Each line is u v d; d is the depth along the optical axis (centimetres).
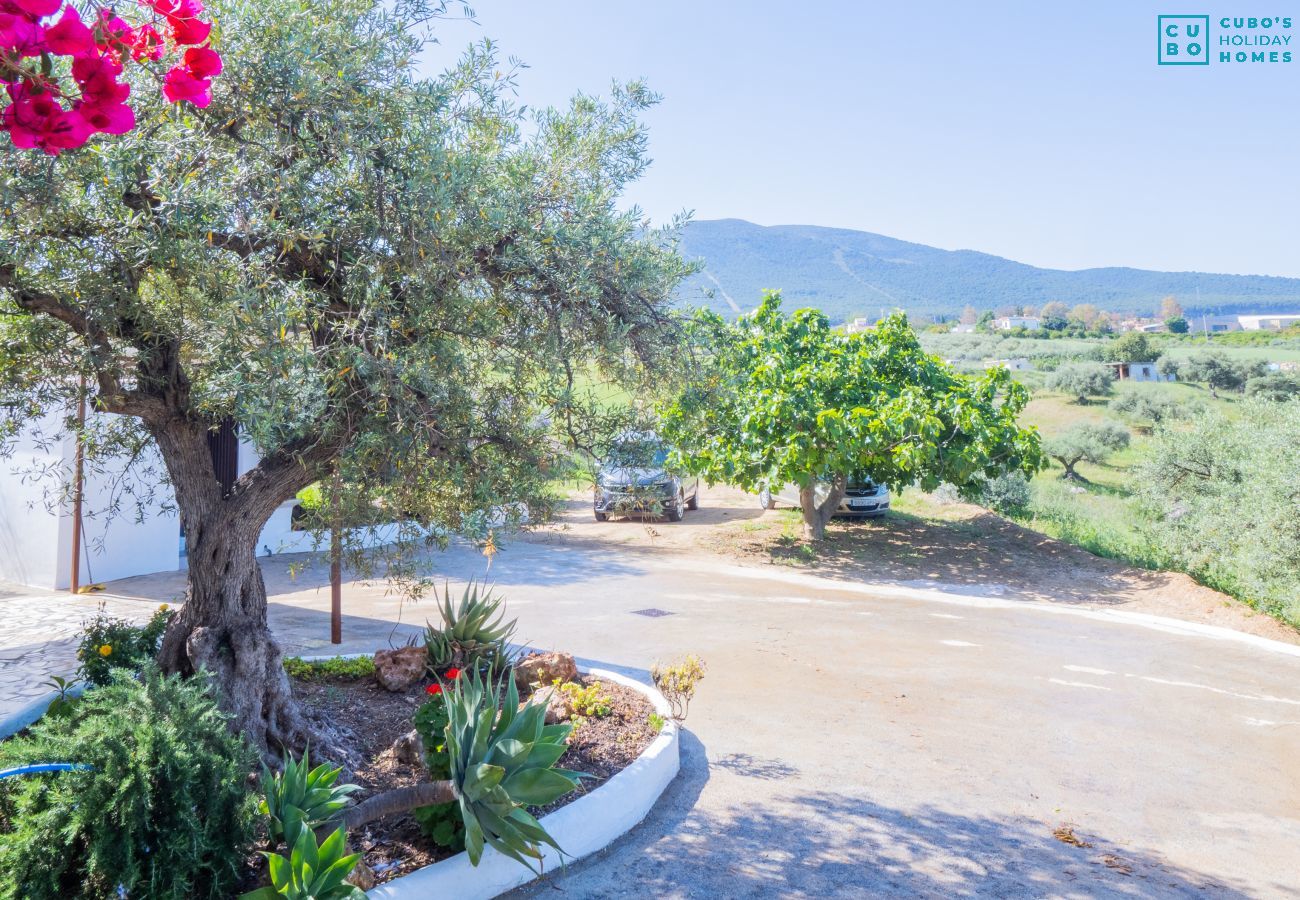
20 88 260
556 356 600
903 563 1952
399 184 540
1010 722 977
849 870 601
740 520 2417
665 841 636
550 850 581
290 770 514
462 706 550
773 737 884
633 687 927
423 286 546
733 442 1914
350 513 605
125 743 455
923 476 1914
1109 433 4675
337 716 784
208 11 505
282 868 439
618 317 627
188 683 522
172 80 315
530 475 588
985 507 2620
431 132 541
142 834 440
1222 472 1984
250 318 452
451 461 579
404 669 874
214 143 518
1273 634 1480
